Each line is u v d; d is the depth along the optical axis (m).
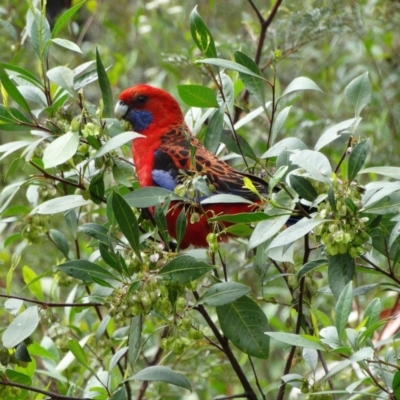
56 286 10.07
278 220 7.01
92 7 15.94
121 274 7.05
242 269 11.02
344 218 6.61
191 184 7.42
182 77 14.52
